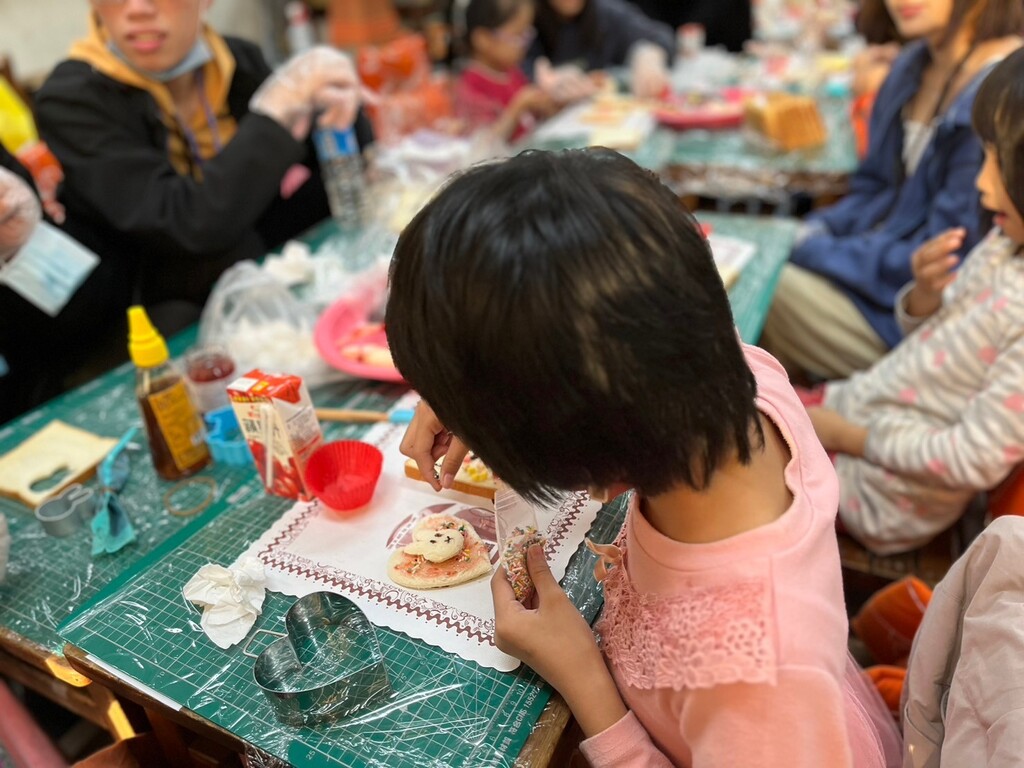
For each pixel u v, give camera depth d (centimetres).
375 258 154
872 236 161
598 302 40
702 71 293
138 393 90
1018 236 96
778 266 137
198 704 63
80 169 139
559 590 64
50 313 126
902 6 157
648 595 55
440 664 64
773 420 60
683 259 43
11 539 88
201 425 96
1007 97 88
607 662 61
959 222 147
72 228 145
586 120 230
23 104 222
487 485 79
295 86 153
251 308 121
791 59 292
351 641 66
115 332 156
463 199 43
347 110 158
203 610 71
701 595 50
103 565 83
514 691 62
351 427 101
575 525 77
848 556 120
